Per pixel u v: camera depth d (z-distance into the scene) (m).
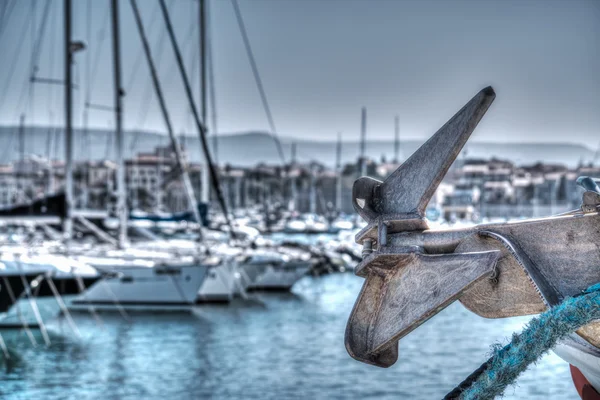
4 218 28.78
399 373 19.97
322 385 18.83
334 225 82.12
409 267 4.04
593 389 5.09
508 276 3.92
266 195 150.62
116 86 33.19
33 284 26.25
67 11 33.31
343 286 45.12
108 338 25.86
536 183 121.00
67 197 31.27
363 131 83.12
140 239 36.03
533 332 3.57
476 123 3.85
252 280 39.59
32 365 21.59
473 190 104.12
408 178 4.13
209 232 38.94
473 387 3.69
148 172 165.25
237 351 23.62
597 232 3.70
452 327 26.98
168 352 23.50
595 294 3.46
